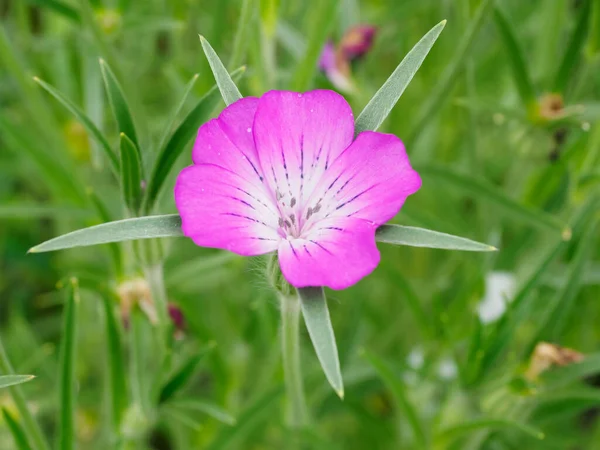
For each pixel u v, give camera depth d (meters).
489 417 0.22
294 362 0.20
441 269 0.32
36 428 0.20
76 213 0.26
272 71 0.25
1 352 0.19
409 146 0.26
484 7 0.23
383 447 0.30
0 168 0.34
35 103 0.27
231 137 0.18
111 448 0.26
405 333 0.32
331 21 0.24
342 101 0.18
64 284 0.27
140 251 0.20
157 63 0.37
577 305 0.30
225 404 0.27
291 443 0.25
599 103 0.26
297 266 0.17
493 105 0.25
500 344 0.21
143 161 0.19
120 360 0.22
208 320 0.32
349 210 0.18
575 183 0.26
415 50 0.18
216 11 0.27
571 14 0.34
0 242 0.35
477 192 0.25
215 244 0.17
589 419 0.34
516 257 0.28
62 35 0.32
